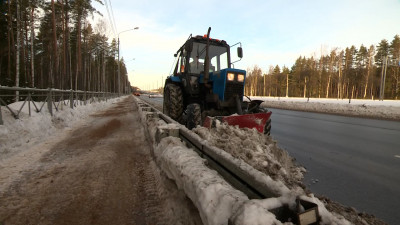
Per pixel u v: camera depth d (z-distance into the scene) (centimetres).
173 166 191
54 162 334
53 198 225
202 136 303
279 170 276
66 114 732
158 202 216
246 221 89
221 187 128
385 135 618
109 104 1808
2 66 2330
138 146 430
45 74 3466
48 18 2227
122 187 250
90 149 409
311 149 451
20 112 495
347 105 1390
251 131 376
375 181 287
